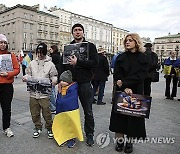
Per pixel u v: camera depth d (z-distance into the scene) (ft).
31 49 203.62
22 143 12.13
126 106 10.62
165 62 26.53
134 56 10.82
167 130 14.70
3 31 216.74
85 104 11.84
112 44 261.44
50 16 216.54
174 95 26.11
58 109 12.02
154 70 19.43
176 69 25.55
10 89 13.10
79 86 11.82
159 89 35.65
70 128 11.70
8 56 12.94
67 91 11.80
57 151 11.22
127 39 10.82
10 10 203.62
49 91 12.70
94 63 11.41
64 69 12.18
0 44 12.87
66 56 11.62
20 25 197.57
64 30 230.48
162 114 18.89
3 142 12.23
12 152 11.00
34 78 12.57
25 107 20.11
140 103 10.38
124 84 10.66
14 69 13.12
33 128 14.53
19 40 197.98
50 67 12.78
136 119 10.71
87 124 11.98
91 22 227.40
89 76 11.80
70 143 11.76
